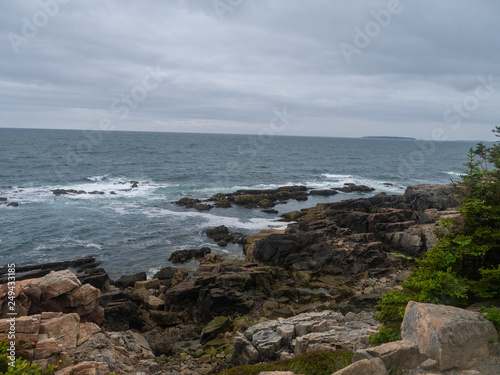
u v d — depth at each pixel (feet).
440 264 46.16
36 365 31.65
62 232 134.72
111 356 47.47
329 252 104.83
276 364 42.29
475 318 32.55
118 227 144.36
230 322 72.90
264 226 153.17
